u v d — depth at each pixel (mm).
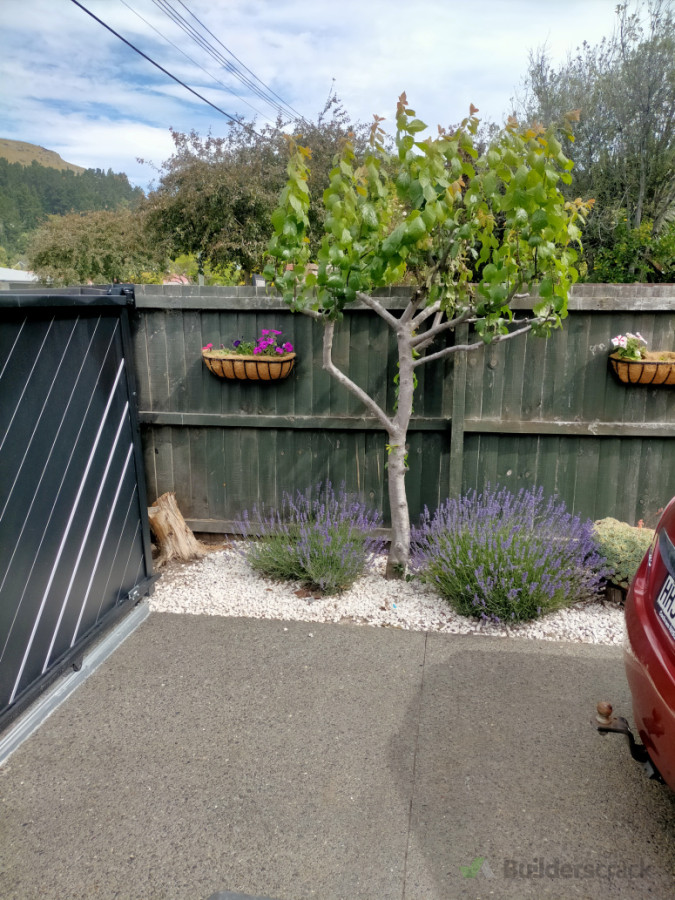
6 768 2092
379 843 1764
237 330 4109
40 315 2395
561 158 2766
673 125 10750
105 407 2934
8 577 2211
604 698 2514
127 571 3229
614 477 3961
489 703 2477
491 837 1782
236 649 2932
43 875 1661
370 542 4078
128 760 2135
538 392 3912
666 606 1647
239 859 1711
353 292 2961
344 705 2465
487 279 2969
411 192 2740
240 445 4254
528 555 3334
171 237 18188
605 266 9883
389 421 3584
